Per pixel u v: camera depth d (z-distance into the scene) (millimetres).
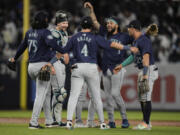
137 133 27156
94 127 31938
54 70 28875
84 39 28500
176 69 54875
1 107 57719
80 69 28281
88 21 28781
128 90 55531
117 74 31391
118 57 31531
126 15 69438
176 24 69125
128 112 52562
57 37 30141
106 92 32094
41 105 28922
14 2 71812
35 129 28922
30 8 70188
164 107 55125
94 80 28688
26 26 58500
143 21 69250
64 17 30625
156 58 62125
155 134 26781
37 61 28438
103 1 70375
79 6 71125
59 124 31172
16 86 57250
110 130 29156
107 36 33031
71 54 33344
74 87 28562
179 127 33625
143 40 28953
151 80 29312
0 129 28969
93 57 28609
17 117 43500
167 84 55156
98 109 29281
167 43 63625
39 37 28359
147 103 29531
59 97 30750
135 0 71312
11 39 66375
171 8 70438
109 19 31688
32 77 29203
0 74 57594
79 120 32188
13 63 30688
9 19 68938
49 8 70938
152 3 70750
